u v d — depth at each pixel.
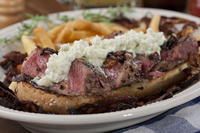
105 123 0.31
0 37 0.46
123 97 0.35
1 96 0.35
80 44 0.35
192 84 0.37
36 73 0.35
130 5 0.61
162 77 0.37
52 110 0.33
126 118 0.30
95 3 0.60
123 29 0.48
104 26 0.48
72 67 0.34
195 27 0.47
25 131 0.34
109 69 0.34
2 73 0.42
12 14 0.58
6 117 0.31
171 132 0.32
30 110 0.33
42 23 0.50
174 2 0.62
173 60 0.38
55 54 0.35
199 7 0.56
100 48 0.35
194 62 0.39
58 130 0.32
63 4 0.64
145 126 0.33
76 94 0.33
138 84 0.35
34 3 0.63
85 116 0.30
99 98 0.34
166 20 0.50
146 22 0.50
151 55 0.37
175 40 0.39
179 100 0.32
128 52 0.36
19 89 0.35
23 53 0.44
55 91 0.33
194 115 0.34
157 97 0.36
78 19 0.49
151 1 0.62
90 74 0.33
